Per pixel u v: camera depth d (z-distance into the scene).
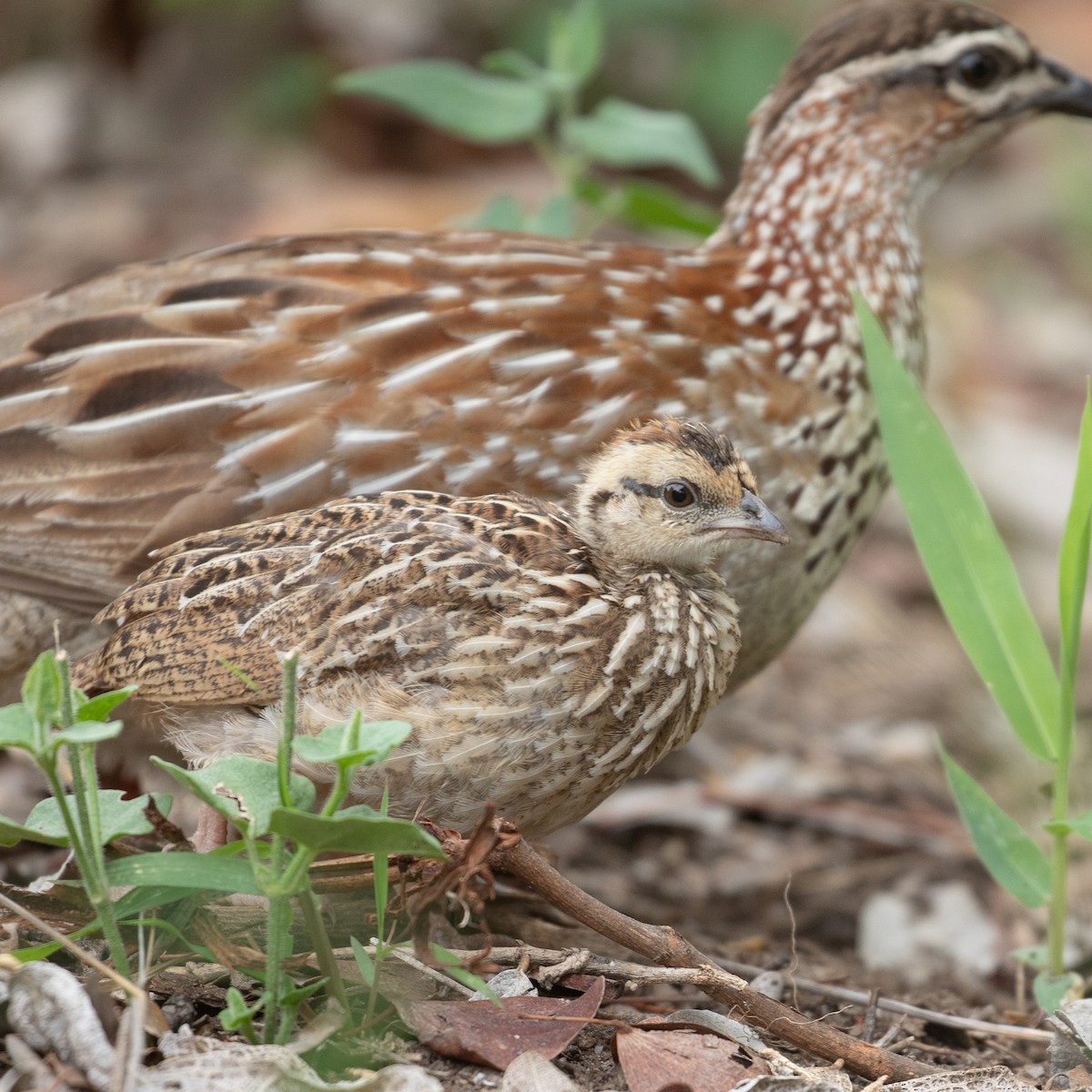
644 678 8.35
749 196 11.57
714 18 21.27
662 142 12.08
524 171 20.33
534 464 9.73
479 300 10.06
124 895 7.30
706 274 10.87
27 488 9.46
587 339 10.04
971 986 10.48
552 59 12.59
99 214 18.70
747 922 11.30
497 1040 7.43
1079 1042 8.05
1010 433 18.19
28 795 11.38
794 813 12.57
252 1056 6.88
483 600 8.12
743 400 10.31
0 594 9.52
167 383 9.62
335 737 6.68
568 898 7.75
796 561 10.56
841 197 11.38
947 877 11.86
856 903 11.59
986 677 9.13
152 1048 7.14
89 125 20.06
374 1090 6.93
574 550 8.55
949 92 11.59
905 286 11.70
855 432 10.72
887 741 13.66
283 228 18.36
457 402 9.67
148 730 8.89
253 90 20.80
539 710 8.12
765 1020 7.86
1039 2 24.89
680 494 8.69
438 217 18.62
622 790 12.72
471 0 21.09
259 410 9.56
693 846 12.28
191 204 19.22
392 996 7.64
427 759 8.09
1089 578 15.87
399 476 9.58
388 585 8.16
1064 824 8.66
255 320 9.84
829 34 11.63
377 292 10.09
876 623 15.45
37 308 10.27
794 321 10.79
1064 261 21.95
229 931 7.91
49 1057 6.93
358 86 12.05
